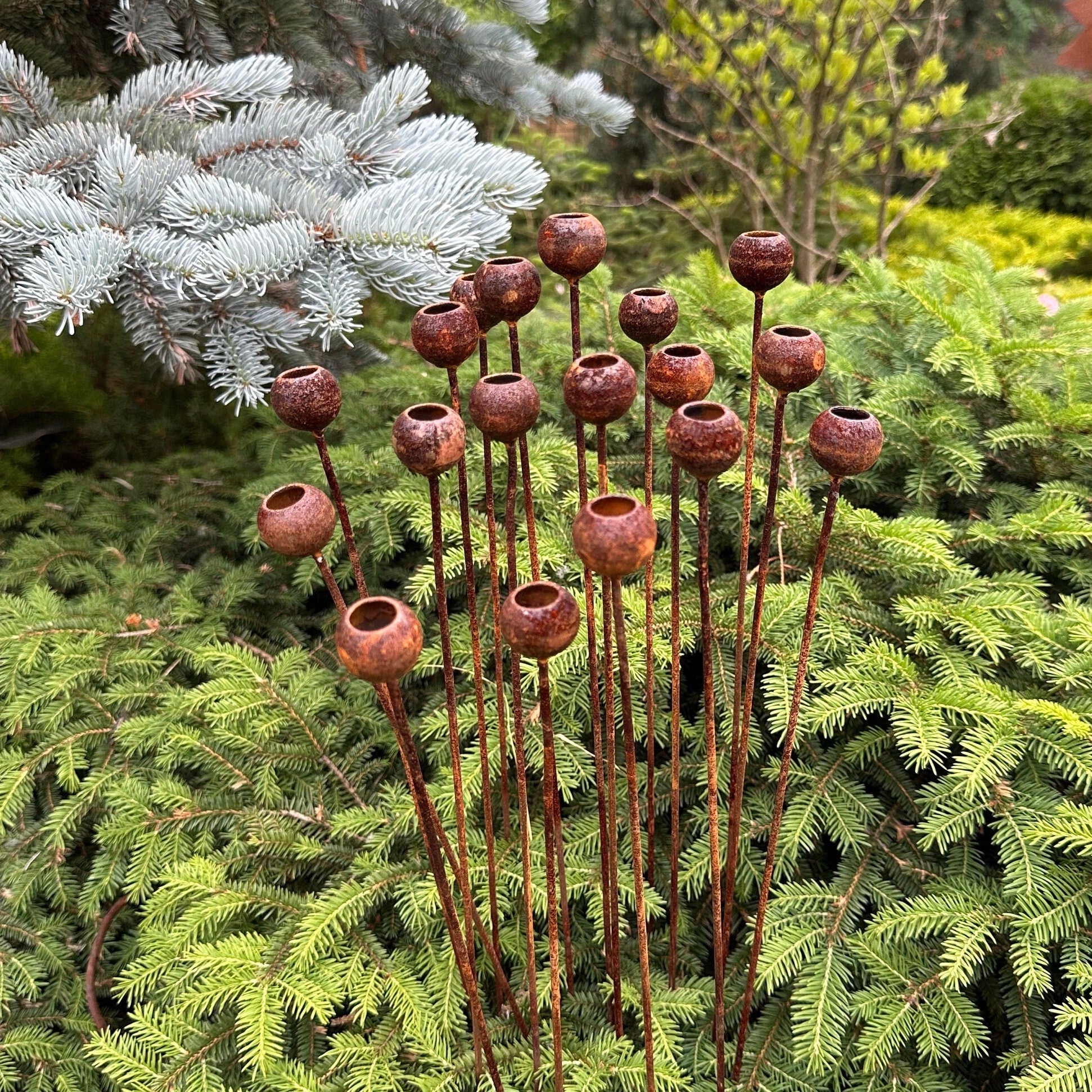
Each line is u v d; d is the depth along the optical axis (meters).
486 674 1.08
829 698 0.93
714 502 1.15
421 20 1.56
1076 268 2.98
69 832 1.06
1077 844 0.88
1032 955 0.83
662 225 3.24
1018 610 0.96
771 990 0.88
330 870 1.01
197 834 1.04
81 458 1.80
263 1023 0.86
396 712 0.69
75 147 1.10
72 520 1.51
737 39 2.93
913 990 0.87
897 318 1.36
